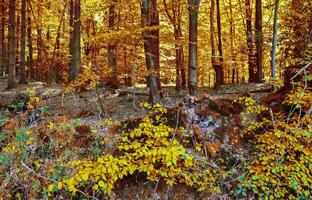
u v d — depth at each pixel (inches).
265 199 243.3
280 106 318.3
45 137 293.3
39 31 892.6
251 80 741.3
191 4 459.5
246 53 745.6
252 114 318.7
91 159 275.9
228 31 882.8
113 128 307.3
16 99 413.4
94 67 486.3
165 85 813.9
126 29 423.2
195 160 268.1
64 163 269.1
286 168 251.1
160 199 257.9
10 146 278.4
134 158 264.7
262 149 268.1
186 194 259.6
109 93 551.2
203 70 941.2
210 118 307.4
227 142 292.5
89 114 389.7
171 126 302.5
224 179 263.4
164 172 252.5
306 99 291.0
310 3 425.1
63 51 999.6
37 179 257.9
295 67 340.2
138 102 466.3
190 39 455.8
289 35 471.8
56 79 964.0
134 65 477.4
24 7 716.0
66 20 968.3
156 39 446.0
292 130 269.0
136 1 600.1
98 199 251.1
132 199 257.6
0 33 972.6
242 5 834.8
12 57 634.8
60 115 384.2
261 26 667.4
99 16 891.4
